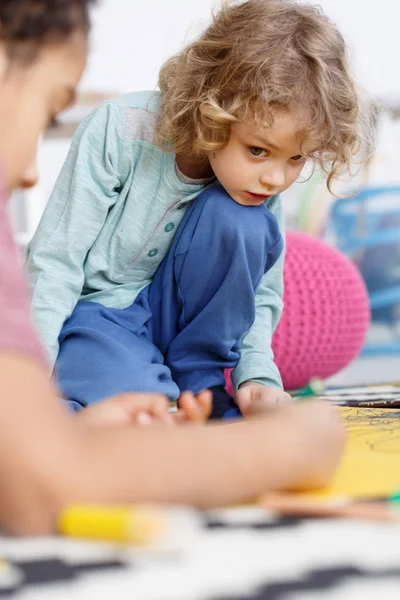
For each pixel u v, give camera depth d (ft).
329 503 2.16
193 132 4.34
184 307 4.70
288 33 4.32
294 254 6.42
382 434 3.44
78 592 1.49
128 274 4.78
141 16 10.84
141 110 4.62
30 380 1.93
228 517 2.02
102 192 4.54
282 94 4.03
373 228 10.27
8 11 2.30
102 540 1.80
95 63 10.78
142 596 1.46
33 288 4.33
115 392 4.16
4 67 2.33
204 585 1.52
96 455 1.96
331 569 1.59
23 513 1.87
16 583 1.54
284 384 6.42
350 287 6.60
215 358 4.72
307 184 9.73
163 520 1.75
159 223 4.64
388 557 1.67
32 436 1.86
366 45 11.21
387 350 10.53
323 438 2.34
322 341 6.37
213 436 2.16
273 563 1.64
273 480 2.20
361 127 4.72
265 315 4.94
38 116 2.39
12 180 2.43
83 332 4.40
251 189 4.26
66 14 2.37
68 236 4.42
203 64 4.36
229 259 4.50
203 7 10.85
